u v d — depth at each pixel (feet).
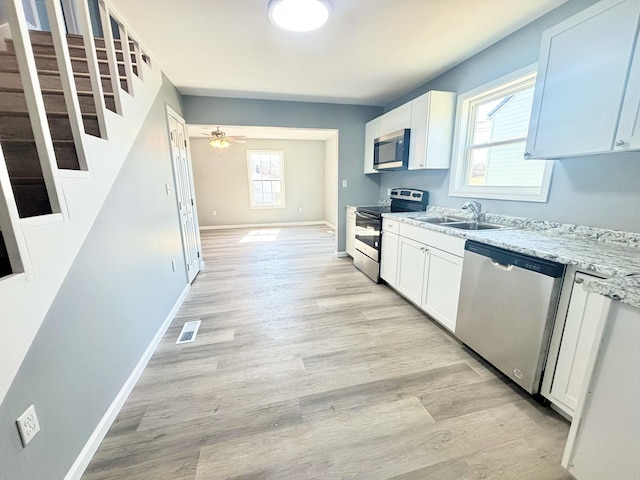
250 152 24.49
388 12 6.05
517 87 7.38
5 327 2.80
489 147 8.41
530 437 4.42
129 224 6.05
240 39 7.11
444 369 6.07
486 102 8.40
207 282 11.59
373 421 4.75
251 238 20.59
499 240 5.56
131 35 6.75
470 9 6.03
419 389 5.48
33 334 3.18
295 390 5.49
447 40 7.38
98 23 8.85
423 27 6.70
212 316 8.64
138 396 5.38
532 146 5.80
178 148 10.73
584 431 3.14
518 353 5.19
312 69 9.16
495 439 4.38
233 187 24.77
